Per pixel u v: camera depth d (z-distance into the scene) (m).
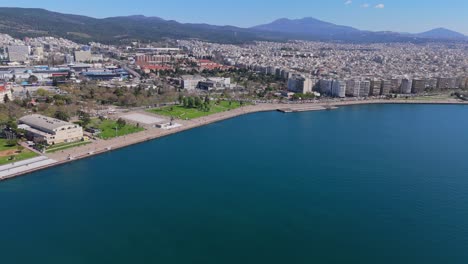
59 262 167.75
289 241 187.75
